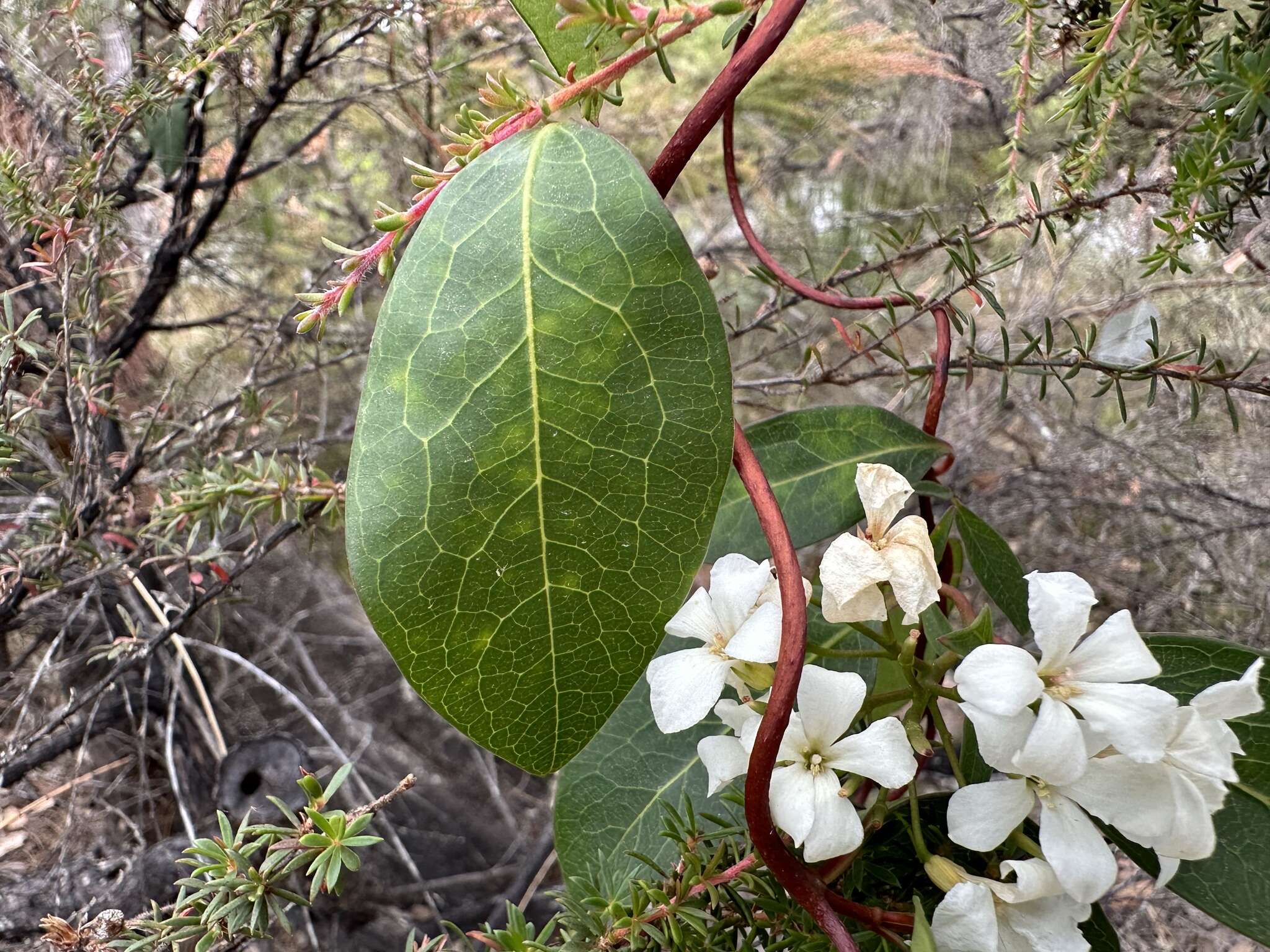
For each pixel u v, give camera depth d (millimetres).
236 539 419
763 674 128
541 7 121
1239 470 344
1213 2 235
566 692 109
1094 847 112
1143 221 290
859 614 124
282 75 361
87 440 292
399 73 398
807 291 193
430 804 504
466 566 107
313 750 488
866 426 185
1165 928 310
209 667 511
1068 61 238
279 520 285
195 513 263
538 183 112
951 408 391
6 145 321
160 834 416
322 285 404
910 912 133
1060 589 116
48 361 297
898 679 152
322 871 133
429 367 109
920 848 123
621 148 112
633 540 108
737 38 137
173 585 439
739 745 123
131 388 416
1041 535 383
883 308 197
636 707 175
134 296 396
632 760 170
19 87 349
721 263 472
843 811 115
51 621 408
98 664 435
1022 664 111
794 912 128
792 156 457
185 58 297
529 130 117
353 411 494
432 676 107
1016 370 207
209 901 137
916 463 182
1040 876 114
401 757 528
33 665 427
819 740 120
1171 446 352
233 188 391
